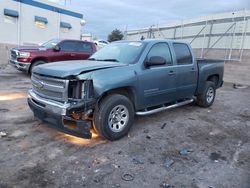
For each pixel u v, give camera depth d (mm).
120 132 4715
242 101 9094
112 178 3453
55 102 4242
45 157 3938
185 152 4367
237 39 15266
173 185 3365
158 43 5648
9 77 11539
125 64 4914
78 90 4133
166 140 4859
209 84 7344
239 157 4309
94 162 3854
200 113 6930
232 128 5840
